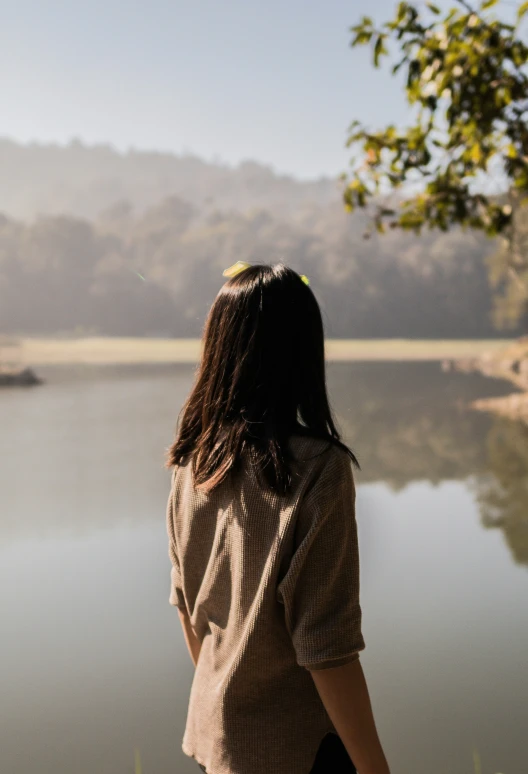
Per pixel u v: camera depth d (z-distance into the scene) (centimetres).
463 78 343
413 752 287
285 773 99
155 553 610
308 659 94
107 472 1030
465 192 384
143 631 431
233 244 9088
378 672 366
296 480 98
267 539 98
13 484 935
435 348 6384
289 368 106
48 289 8750
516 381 2823
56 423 1633
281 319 107
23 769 278
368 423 1584
